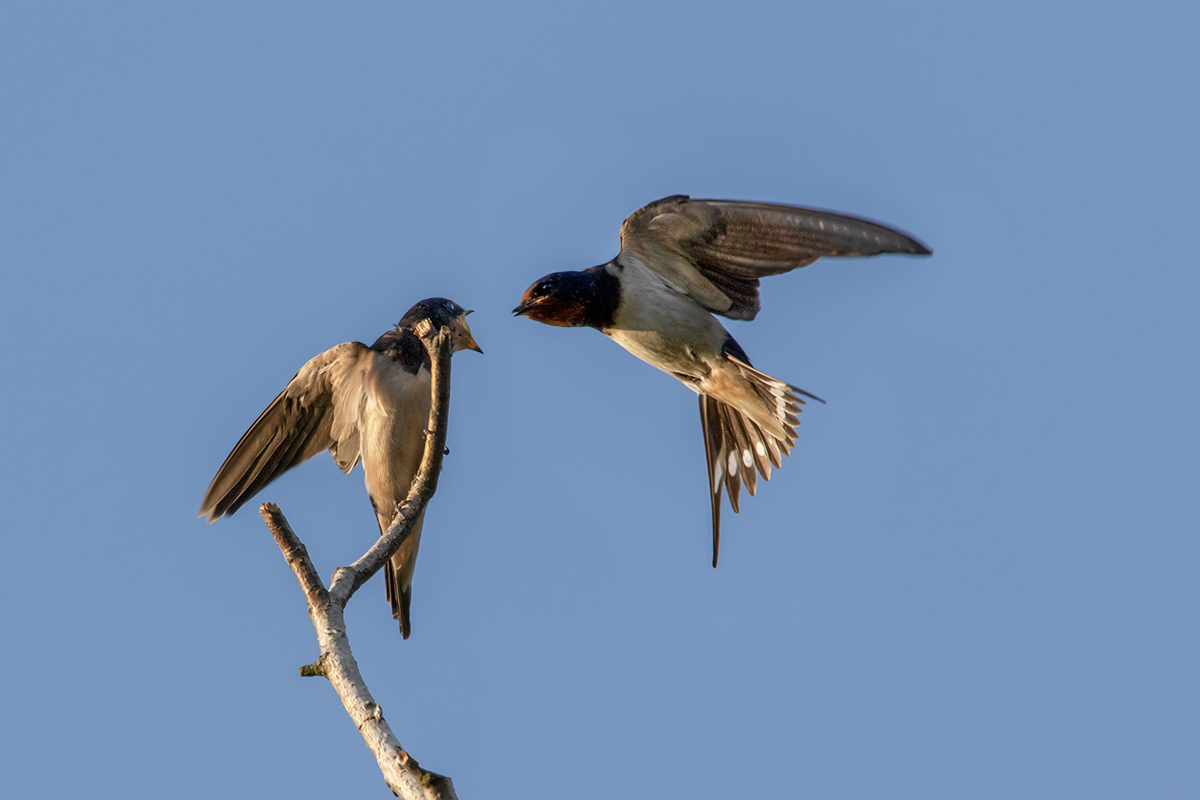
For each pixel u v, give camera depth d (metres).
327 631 7.54
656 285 12.13
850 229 11.12
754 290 12.03
